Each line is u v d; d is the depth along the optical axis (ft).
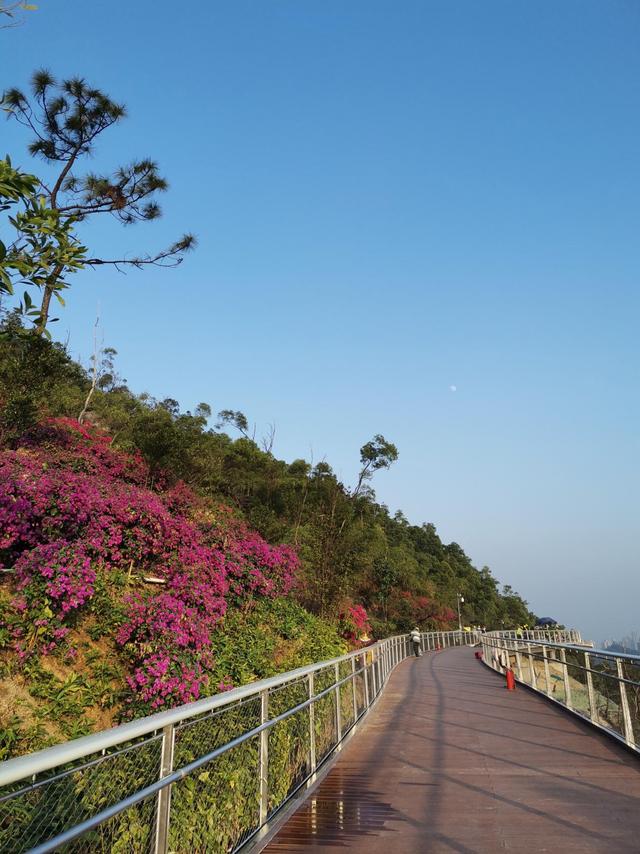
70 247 11.87
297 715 19.43
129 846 9.23
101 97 47.19
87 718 18.54
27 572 21.68
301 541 69.87
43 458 38.86
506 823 15.76
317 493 92.53
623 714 24.40
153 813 9.98
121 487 34.53
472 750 25.07
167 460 50.08
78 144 48.57
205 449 62.18
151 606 23.31
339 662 27.14
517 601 358.43
